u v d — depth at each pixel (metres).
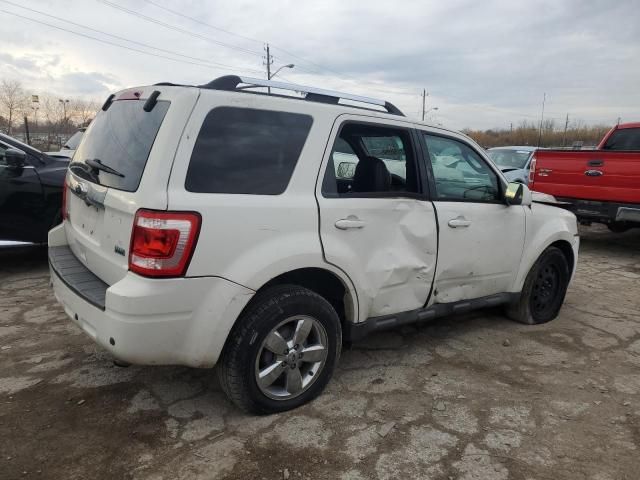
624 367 3.84
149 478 2.46
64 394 3.19
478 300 4.14
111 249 2.81
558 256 4.74
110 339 2.56
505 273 4.29
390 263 3.38
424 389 3.40
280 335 2.94
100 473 2.49
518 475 2.56
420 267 3.57
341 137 3.53
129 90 3.18
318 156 3.04
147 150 2.65
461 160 3.93
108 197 2.79
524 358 3.96
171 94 2.71
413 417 3.05
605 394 3.41
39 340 3.97
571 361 3.92
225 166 2.71
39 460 2.57
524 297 4.59
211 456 2.63
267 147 2.87
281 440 2.78
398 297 3.51
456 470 2.59
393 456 2.68
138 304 2.49
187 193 2.58
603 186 7.52
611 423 3.05
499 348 4.13
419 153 3.60
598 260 7.69
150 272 2.51
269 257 2.77
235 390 2.83
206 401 3.15
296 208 2.90
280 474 2.52
